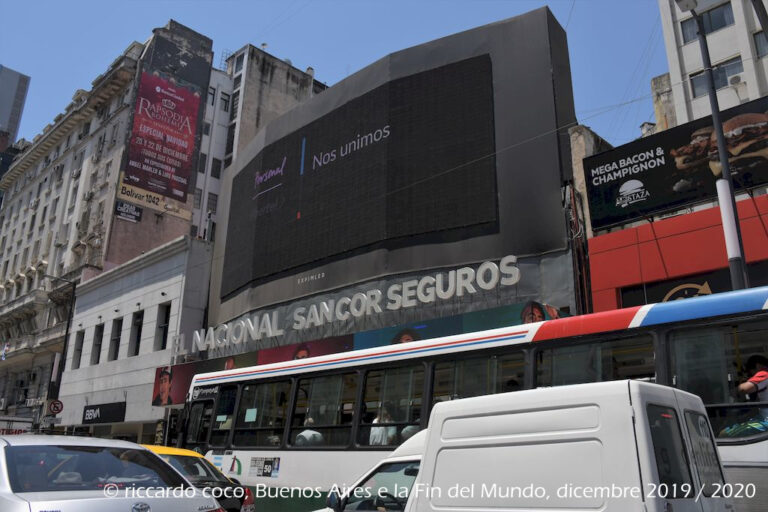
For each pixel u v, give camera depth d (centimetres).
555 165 1955
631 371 732
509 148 2072
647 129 2828
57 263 4875
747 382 640
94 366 3656
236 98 5166
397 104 2361
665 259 1609
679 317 712
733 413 640
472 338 895
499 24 2230
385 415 959
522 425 475
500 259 1978
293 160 2761
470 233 2066
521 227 1966
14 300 5238
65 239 4897
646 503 398
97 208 4509
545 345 814
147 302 3378
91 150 5006
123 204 4191
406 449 642
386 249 2225
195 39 4847
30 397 4588
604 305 1700
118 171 4341
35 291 4772
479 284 1944
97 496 475
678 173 1683
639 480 406
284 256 2644
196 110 4712
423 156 2241
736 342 666
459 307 2005
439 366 920
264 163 2930
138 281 3522
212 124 5034
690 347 695
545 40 2100
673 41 2475
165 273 3319
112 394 3378
